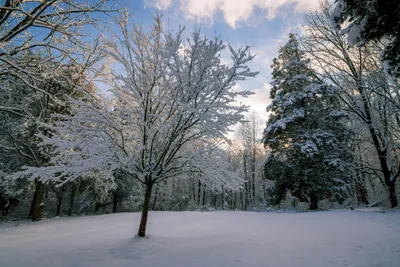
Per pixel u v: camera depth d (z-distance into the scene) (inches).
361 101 546.9
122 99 247.3
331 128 597.0
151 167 241.3
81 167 223.6
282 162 626.2
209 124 226.7
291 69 681.6
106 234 274.1
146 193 253.0
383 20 143.9
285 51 716.0
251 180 1251.8
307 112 625.6
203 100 224.1
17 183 513.3
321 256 168.2
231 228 295.3
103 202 775.1
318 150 559.2
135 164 242.8
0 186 501.7
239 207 1482.5
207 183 272.2
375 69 511.2
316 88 589.6
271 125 640.4
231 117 221.8
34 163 484.4
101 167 235.5
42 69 268.5
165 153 241.1
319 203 808.3
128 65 236.2
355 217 339.6
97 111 226.7
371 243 194.7
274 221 348.8
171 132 245.3
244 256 173.5
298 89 667.4
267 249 189.9
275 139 629.0
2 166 481.1
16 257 180.4
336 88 573.9
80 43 254.4
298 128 617.3
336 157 555.5
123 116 236.2
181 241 223.5
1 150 494.6
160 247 201.5
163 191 920.9
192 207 952.3
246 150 1293.1
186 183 998.4
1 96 345.4
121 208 898.1
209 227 310.0
